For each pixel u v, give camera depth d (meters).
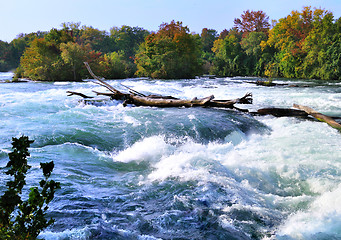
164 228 4.33
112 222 4.43
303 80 44.81
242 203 5.23
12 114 12.27
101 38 108.38
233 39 78.12
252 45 75.56
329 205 5.22
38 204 2.42
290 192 6.02
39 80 48.72
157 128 10.06
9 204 2.38
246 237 4.17
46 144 8.56
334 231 4.43
